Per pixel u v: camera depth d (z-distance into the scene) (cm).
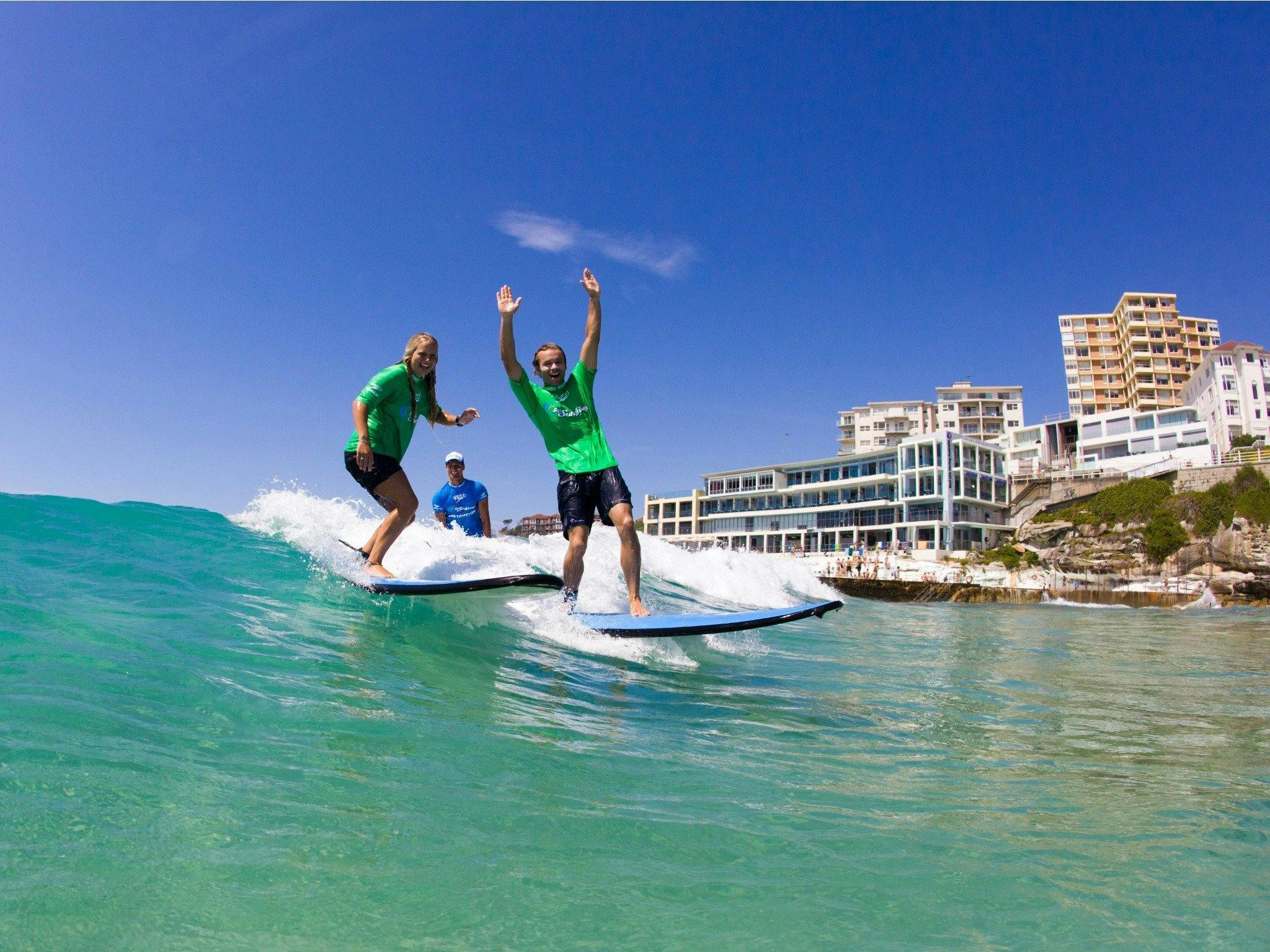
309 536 682
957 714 493
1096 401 9194
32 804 192
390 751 274
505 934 165
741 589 1430
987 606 3481
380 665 403
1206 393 6919
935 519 5700
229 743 257
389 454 575
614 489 583
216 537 636
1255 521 4228
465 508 908
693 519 7569
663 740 355
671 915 181
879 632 1126
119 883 165
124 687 286
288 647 396
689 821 246
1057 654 938
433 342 581
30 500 618
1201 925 197
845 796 294
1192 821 291
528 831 222
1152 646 1151
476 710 355
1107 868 235
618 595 752
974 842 252
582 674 489
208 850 185
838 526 6394
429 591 547
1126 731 467
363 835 205
